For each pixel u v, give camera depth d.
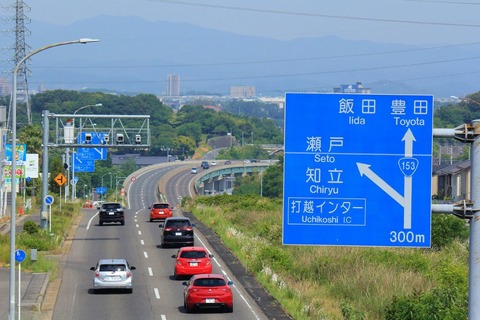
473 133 22.38
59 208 123.94
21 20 175.12
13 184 47.16
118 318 51.03
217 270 71.62
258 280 66.38
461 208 22.36
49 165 159.75
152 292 61.12
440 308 45.81
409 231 24.69
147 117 103.00
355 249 72.38
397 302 48.69
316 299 57.59
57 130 99.31
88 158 144.75
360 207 24.83
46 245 82.00
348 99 24.78
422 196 24.66
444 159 182.00
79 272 70.44
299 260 71.31
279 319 51.00
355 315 50.50
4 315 50.19
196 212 122.56
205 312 53.31
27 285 61.84
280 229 87.19
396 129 24.67
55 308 54.59
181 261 66.94
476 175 22.31
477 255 22.12
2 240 80.81
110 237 95.06
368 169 24.78
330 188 24.89
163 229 85.81
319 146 24.89
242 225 103.50
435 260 69.69
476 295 22.00
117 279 59.94
